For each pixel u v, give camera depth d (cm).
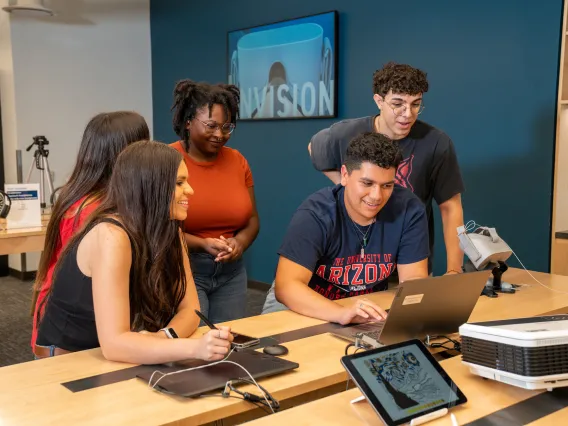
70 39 590
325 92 466
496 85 367
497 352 139
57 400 135
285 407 162
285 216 516
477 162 381
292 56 488
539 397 139
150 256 166
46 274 187
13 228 355
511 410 132
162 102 630
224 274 257
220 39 555
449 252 265
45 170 528
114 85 621
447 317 179
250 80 528
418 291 164
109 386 143
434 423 125
